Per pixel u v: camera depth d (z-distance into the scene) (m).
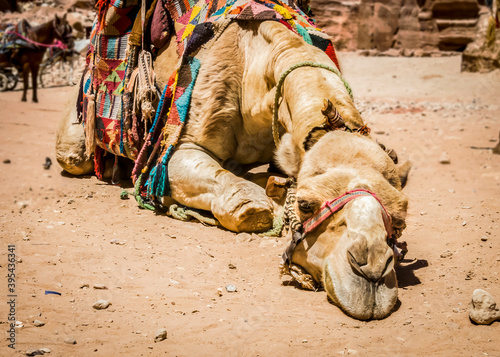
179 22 6.91
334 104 4.62
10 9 42.28
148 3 7.11
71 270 4.64
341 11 31.77
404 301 4.13
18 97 19.92
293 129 4.71
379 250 3.74
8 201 6.85
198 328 3.73
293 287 4.43
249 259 5.05
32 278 4.45
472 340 3.54
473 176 8.62
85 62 8.23
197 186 6.04
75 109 8.26
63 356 3.33
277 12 6.20
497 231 5.64
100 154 7.90
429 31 31.19
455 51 30.80
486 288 4.31
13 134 12.34
